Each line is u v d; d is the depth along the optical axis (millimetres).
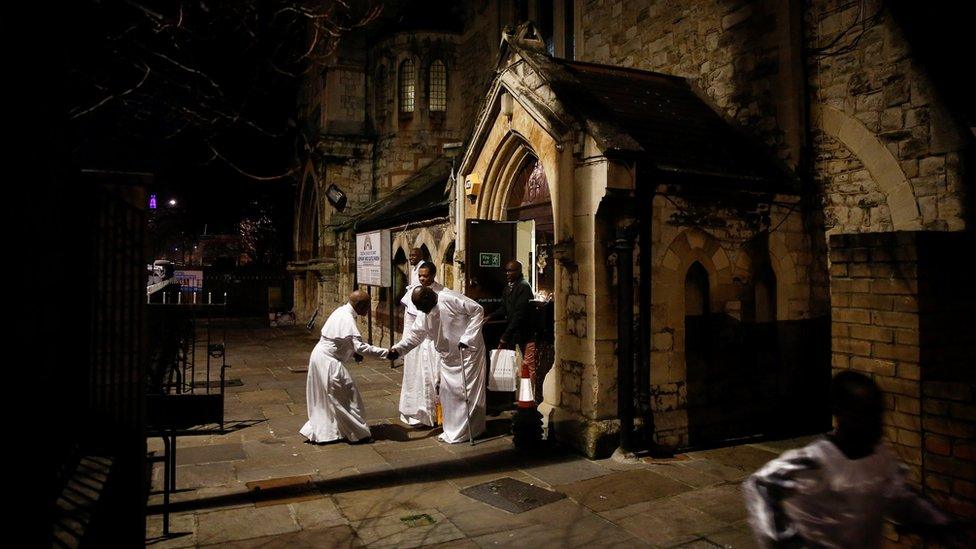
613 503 5133
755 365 7211
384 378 11258
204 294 27031
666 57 10273
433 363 7750
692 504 5094
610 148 6121
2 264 2205
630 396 6281
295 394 9883
